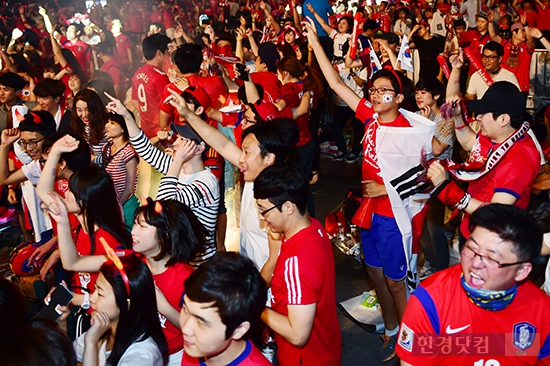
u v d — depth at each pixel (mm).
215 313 2164
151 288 2670
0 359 1805
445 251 5062
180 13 16047
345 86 4367
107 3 18062
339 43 9469
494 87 3535
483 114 3531
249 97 5383
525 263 2061
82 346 3027
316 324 2834
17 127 5254
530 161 3492
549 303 2205
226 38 8516
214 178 3916
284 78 6090
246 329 2240
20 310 2518
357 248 5270
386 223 3992
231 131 5914
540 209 3785
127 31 15773
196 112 4656
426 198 3908
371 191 3984
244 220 3594
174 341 3016
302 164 6316
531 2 12281
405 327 2295
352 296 5145
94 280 3559
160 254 2980
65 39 11266
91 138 5125
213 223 3916
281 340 3010
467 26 13781
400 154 3805
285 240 2879
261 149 3375
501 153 3516
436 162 3352
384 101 3846
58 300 3125
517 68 8062
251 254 3580
